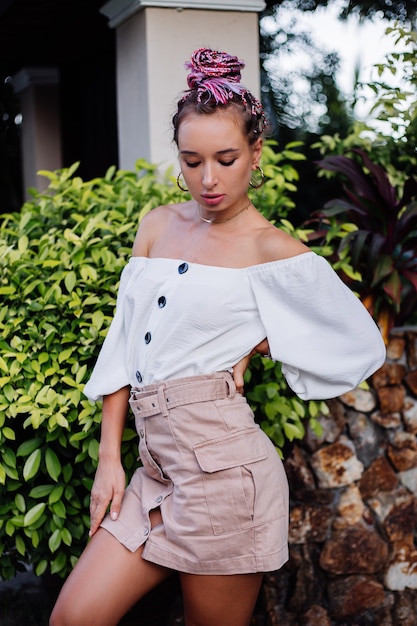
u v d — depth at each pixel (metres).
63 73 7.45
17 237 3.34
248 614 2.21
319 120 7.12
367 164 3.62
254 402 2.92
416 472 3.31
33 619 3.38
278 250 2.11
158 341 2.14
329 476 3.17
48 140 7.58
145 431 2.19
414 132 4.00
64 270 2.92
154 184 3.60
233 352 2.14
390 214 3.58
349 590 3.20
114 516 2.23
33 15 5.61
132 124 4.35
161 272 2.19
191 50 4.15
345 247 3.46
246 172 2.10
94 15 5.66
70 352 2.70
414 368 3.35
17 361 2.69
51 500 2.69
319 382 2.22
